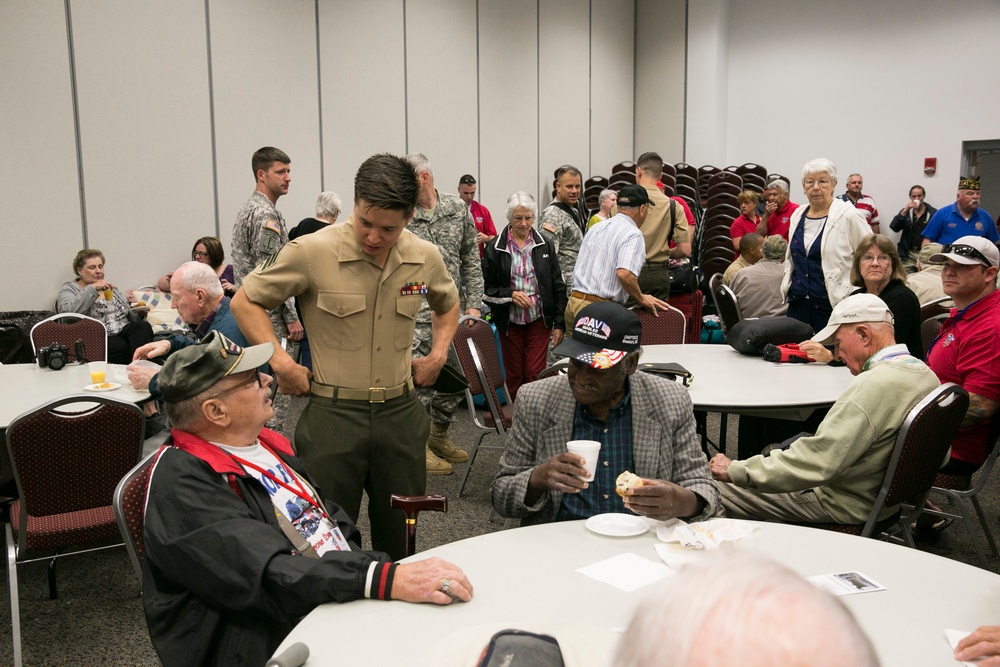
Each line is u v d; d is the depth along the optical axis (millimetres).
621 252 4492
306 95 7129
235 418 1698
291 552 1528
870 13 10883
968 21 10305
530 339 5238
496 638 1104
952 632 1328
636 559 1634
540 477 1897
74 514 2635
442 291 2512
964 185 7367
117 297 5574
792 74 11453
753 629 434
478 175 9211
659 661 450
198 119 6266
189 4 6133
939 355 3209
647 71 11781
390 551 2438
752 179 10430
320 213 5539
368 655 1258
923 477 2439
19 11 5156
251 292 2234
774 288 4734
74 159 5512
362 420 2312
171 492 1564
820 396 3018
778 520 2559
